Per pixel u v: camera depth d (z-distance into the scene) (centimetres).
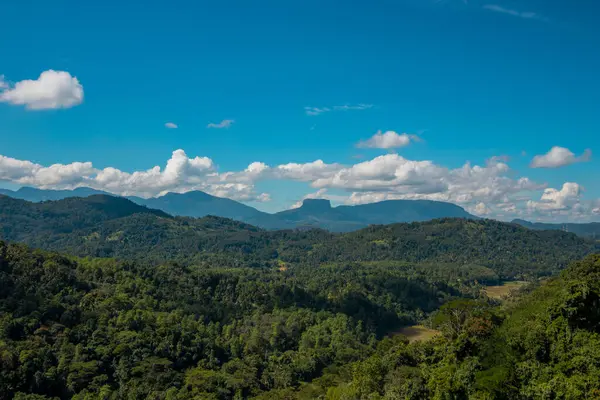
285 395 12188
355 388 9900
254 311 18500
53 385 10950
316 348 15812
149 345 13288
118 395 11150
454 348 8581
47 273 14812
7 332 11481
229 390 12550
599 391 6272
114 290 16075
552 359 7488
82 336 12738
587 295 7600
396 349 10744
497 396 6938
